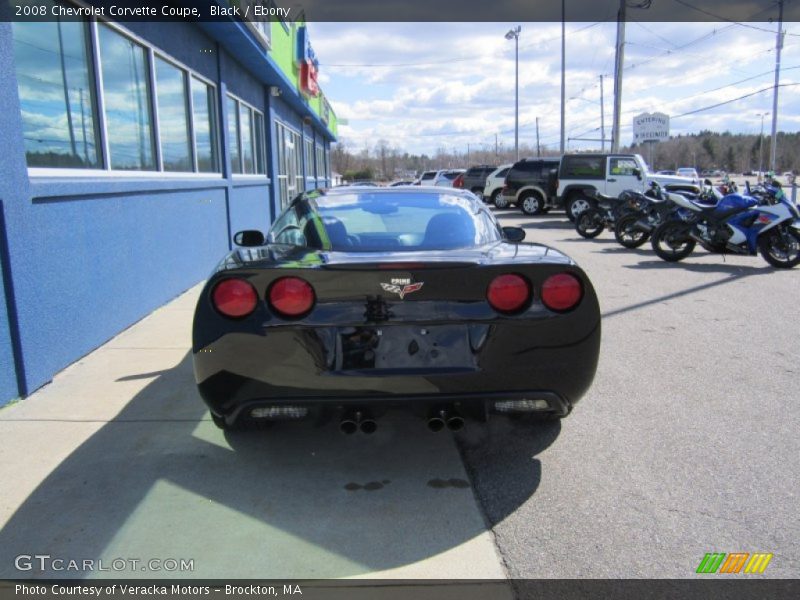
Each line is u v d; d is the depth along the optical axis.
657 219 12.36
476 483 3.22
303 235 3.74
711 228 10.21
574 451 3.56
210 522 2.83
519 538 2.74
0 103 3.96
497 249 3.48
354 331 2.98
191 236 8.30
